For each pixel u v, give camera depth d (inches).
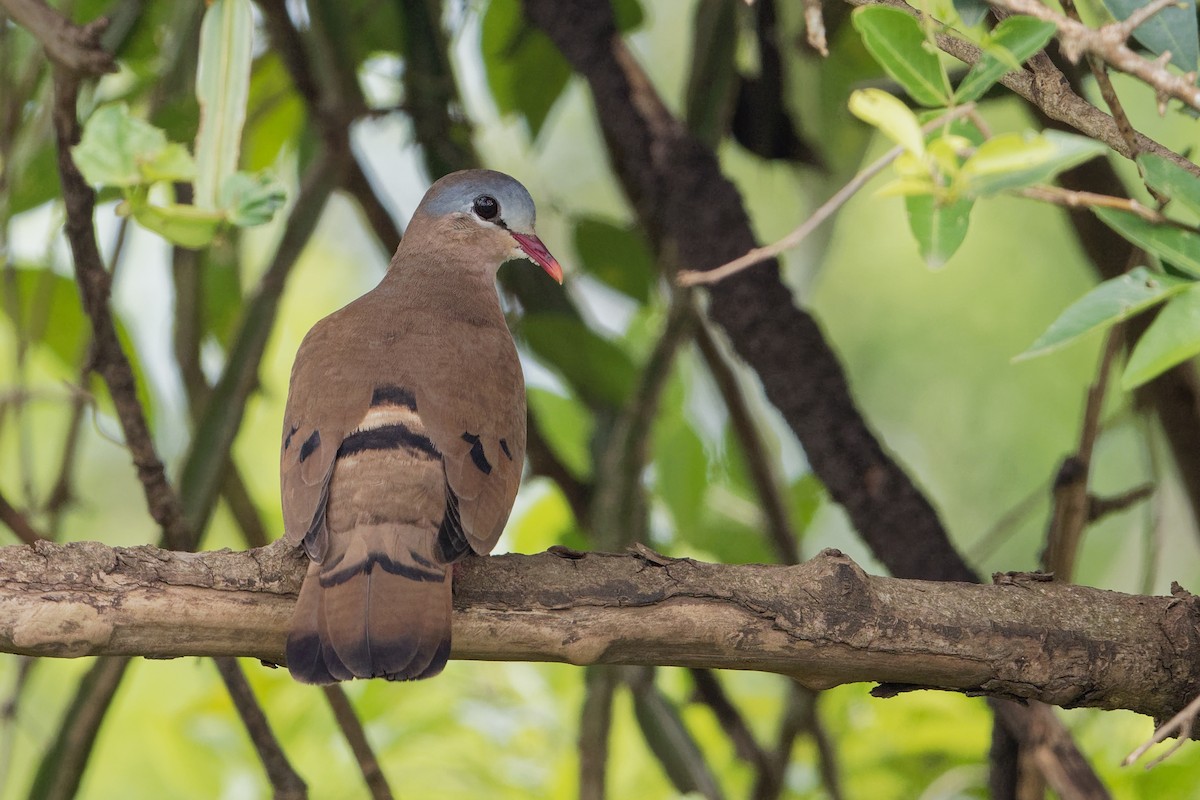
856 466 382.3
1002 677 285.3
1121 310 223.8
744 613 281.3
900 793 457.1
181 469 386.6
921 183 227.0
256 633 279.0
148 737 516.7
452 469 307.0
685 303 428.1
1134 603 290.0
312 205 411.5
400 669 270.4
